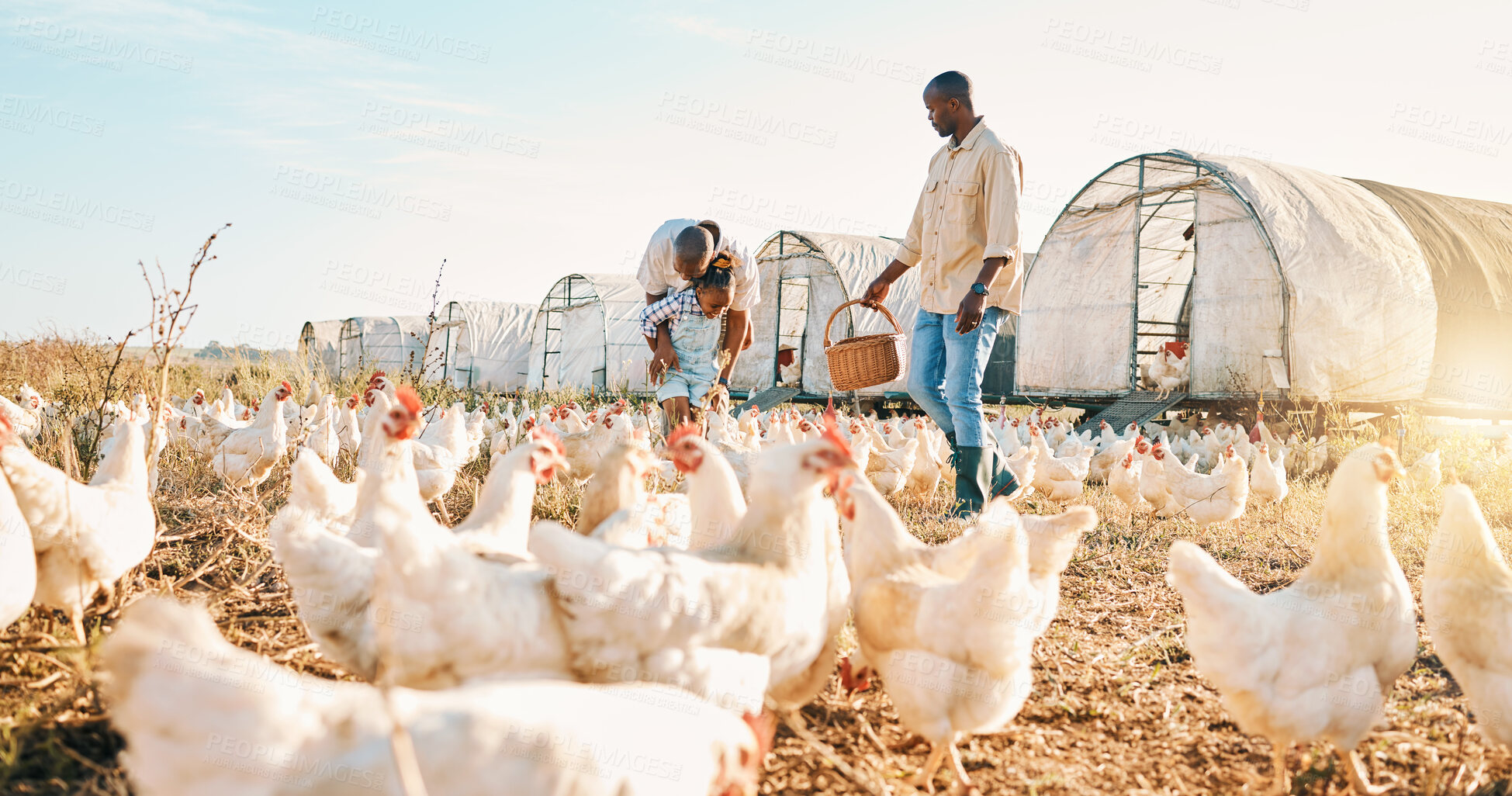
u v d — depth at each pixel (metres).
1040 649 4.70
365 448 6.15
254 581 4.99
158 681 1.72
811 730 3.76
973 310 6.85
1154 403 17.19
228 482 7.74
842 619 3.81
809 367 24.56
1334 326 15.81
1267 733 3.12
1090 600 5.78
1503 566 3.35
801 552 3.32
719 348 7.36
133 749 1.77
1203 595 3.10
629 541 3.60
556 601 2.84
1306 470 13.19
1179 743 3.69
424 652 2.58
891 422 13.81
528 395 21.70
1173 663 4.58
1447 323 16.69
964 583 3.13
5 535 3.32
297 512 3.78
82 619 4.26
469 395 20.38
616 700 2.29
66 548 3.72
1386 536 3.30
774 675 3.27
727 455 7.69
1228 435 14.30
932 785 3.25
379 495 2.64
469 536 3.42
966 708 3.13
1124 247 18.64
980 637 3.04
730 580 2.98
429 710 2.01
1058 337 20.17
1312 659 3.03
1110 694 4.16
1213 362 17.80
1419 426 14.66
